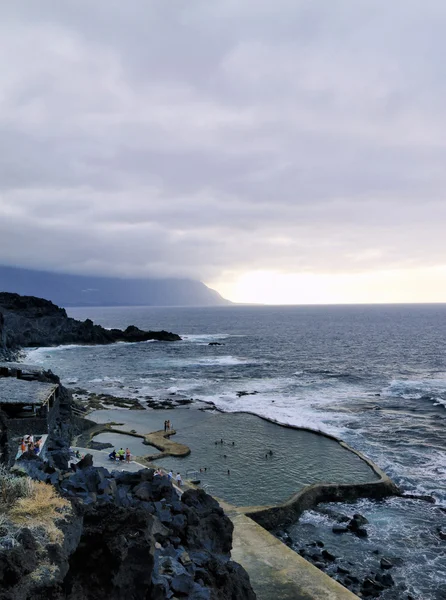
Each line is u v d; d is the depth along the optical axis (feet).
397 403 197.16
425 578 76.07
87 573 31.65
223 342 496.64
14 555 26.37
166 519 52.80
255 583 59.36
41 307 522.06
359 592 72.13
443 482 112.88
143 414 176.24
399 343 467.52
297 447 138.10
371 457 130.52
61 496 35.68
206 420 168.25
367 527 92.43
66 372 291.58
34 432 84.74
